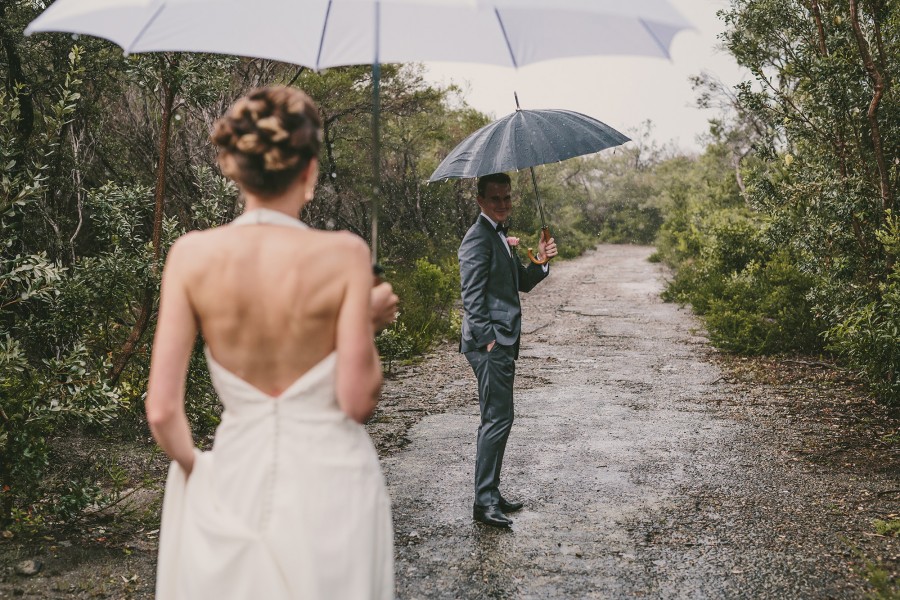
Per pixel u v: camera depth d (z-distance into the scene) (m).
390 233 21.52
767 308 10.54
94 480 4.88
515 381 8.68
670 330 12.66
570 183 56.62
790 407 7.21
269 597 1.70
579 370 9.30
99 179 9.85
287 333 1.73
